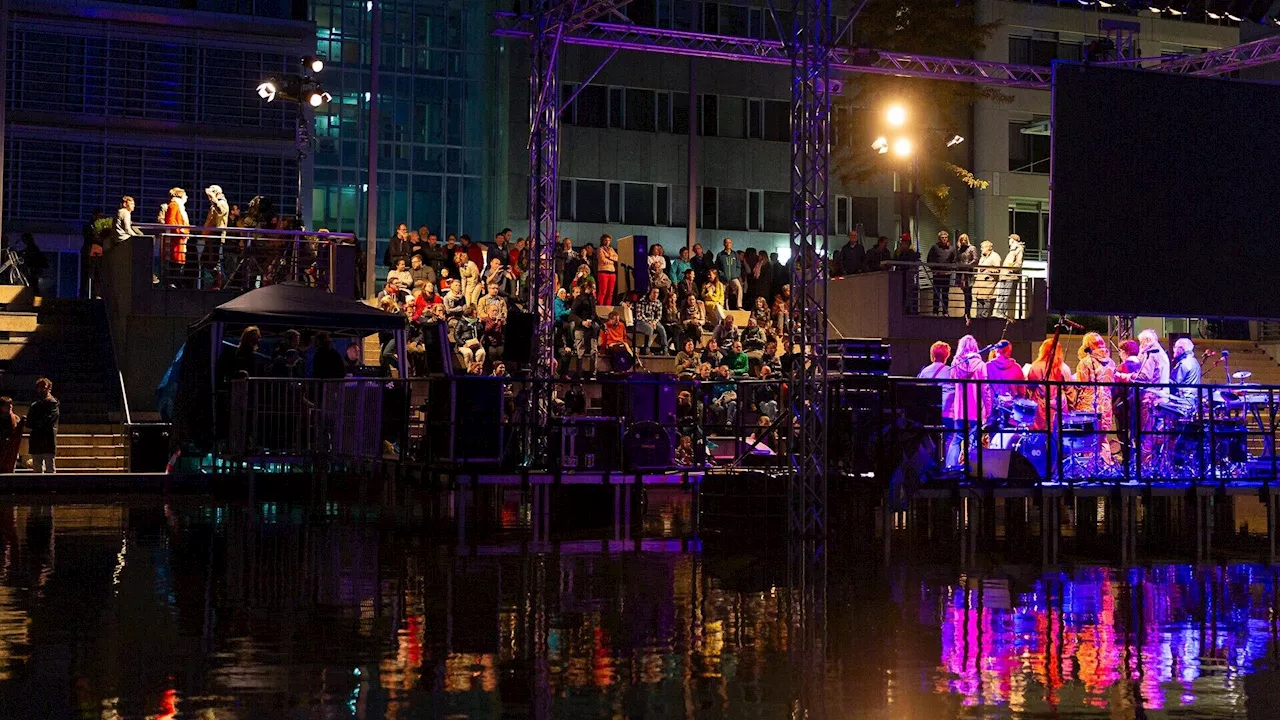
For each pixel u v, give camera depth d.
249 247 29.33
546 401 21.19
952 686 8.02
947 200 43.09
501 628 9.70
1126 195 20.12
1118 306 20.08
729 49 27.16
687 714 7.25
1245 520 20.33
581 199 47.06
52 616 10.02
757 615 10.45
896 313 32.81
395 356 24.50
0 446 22.55
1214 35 52.00
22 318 28.67
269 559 13.49
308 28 41.03
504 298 27.92
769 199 49.50
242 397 20.48
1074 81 20.00
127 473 22.42
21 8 38.38
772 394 25.89
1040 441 17.39
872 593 11.73
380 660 8.53
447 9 46.06
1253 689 8.05
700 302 31.86
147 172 39.69
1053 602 11.38
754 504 16.66
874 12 42.62
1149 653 9.14
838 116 48.28
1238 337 41.69
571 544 15.25
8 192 38.38
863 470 16.30
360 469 19.11
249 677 7.98
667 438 18.16
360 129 44.56
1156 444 17.83
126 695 7.48
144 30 39.56
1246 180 20.53
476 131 46.22
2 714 7.04
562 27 23.67
